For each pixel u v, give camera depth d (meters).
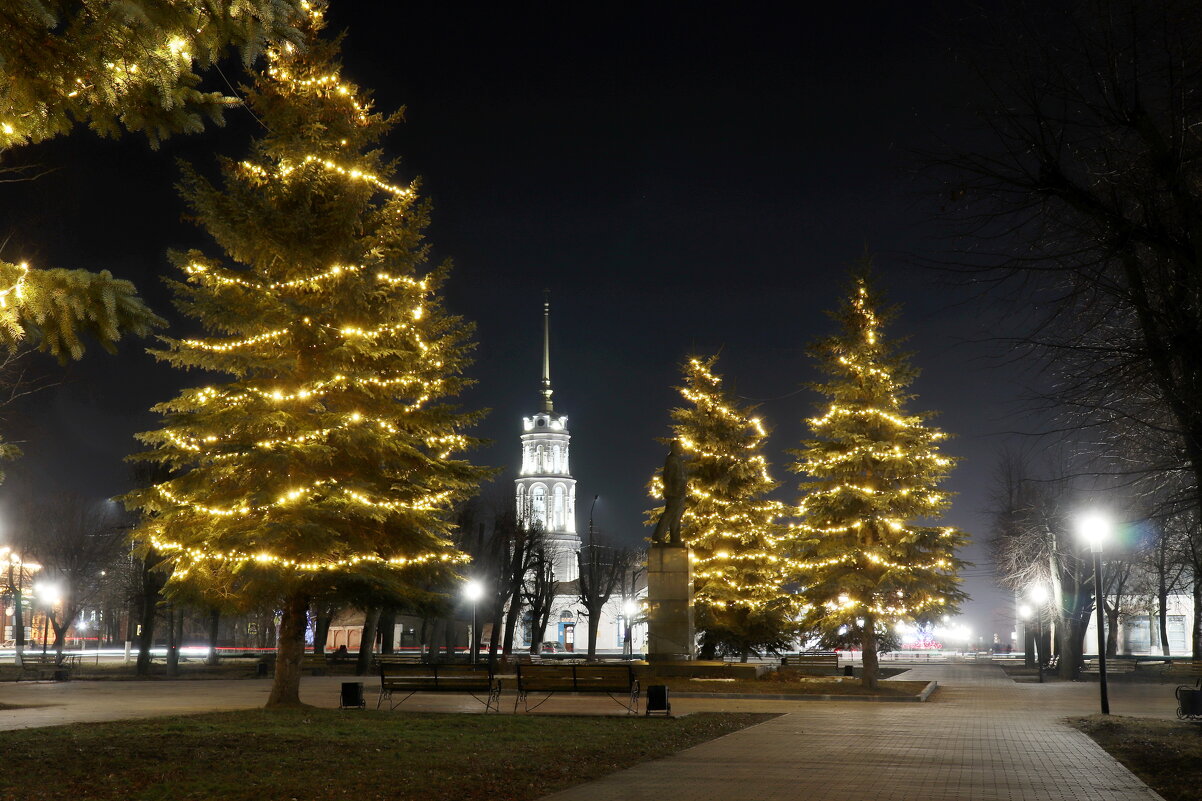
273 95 23.92
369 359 24.41
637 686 23.52
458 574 25.94
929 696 33.31
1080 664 48.72
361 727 19.00
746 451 46.53
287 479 23.08
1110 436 12.59
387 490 24.25
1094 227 11.40
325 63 23.89
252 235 23.50
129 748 14.85
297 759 14.41
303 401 23.75
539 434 149.38
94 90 7.75
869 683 34.31
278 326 23.33
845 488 34.72
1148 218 11.14
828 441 36.00
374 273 23.97
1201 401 11.12
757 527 44.84
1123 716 23.81
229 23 7.66
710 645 45.25
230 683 41.16
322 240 23.92
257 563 21.98
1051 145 11.30
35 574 69.38
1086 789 12.94
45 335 7.99
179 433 22.80
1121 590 55.06
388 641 61.59
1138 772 14.70
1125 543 35.38
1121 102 11.07
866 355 35.50
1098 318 11.80
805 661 45.53
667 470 38.53
